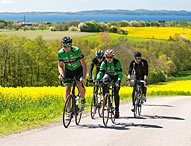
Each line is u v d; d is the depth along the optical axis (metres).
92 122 7.95
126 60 54.78
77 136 6.07
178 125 7.61
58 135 6.16
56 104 11.81
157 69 74.69
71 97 7.23
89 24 131.62
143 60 9.59
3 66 47.81
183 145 5.45
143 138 5.98
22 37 59.69
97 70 8.99
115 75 7.93
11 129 6.89
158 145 5.43
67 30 134.88
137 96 9.34
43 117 8.95
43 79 50.44
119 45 59.16
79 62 7.23
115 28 136.50
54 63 52.94
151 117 9.12
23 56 49.66
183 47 98.31
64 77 7.21
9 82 48.22
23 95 13.60
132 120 8.45
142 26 177.25
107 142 5.56
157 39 114.44
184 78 82.38
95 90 8.47
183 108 11.88
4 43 48.50
